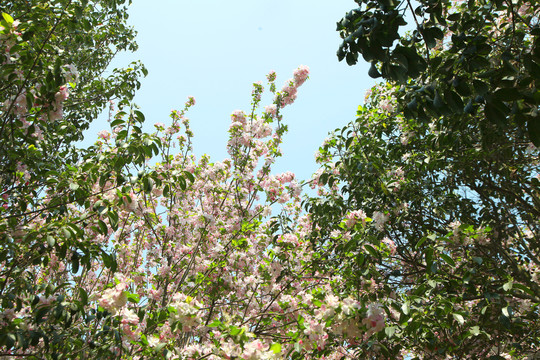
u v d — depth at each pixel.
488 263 4.19
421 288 3.16
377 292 3.54
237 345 2.92
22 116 3.58
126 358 3.44
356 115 5.48
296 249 4.72
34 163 3.84
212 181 6.28
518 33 2.84
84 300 3.06
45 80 3.18
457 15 2.83
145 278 5.36
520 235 4.98
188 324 3.10
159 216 6.21
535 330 4.03
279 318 4.42
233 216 6.21
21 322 2.88
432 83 2.40
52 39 3.84
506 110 2.20
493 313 3.66
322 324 3.12
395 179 4.59
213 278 5.15
